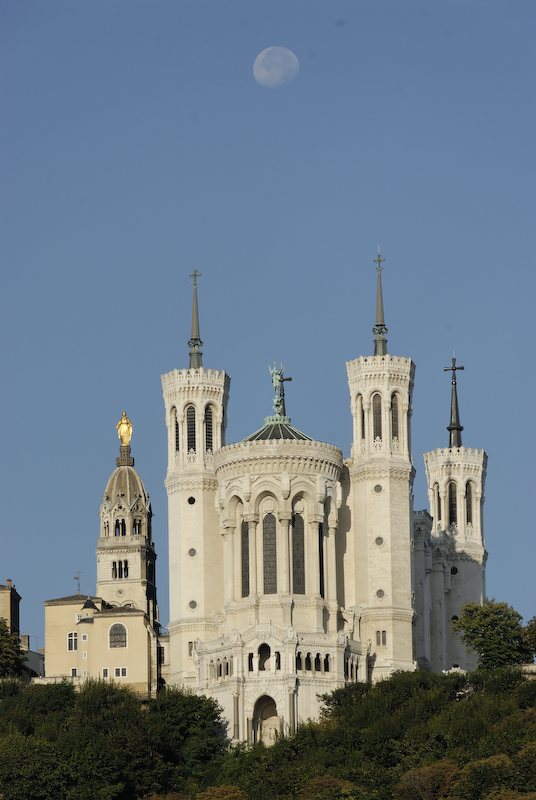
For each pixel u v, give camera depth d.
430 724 192.12
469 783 174.38
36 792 185.00
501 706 195.00
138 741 196.25
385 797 178.62
